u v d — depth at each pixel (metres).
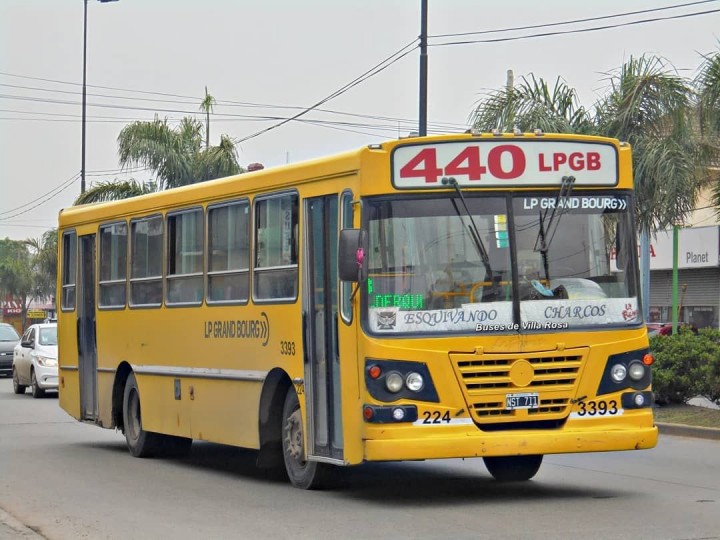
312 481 12.66
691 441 17.77
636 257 11.73
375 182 11.24
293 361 12.62
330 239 11.98
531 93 23.11
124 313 17.06
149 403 16.31
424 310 11.12
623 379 11.47
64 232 19.48
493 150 11.41
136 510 11.74
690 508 11.17
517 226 11.40
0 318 88.25
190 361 15.06
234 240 14.02
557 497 12.02
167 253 15.78
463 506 11.45
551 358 11.26
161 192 16.00
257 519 10.95
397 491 12.66
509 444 11.05
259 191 13.43
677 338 20.92
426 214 11.27
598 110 22.62
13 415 24.94
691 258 40.34
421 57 25.50
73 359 19.03
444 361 11.03
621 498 11.90
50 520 11.20
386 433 10.94
